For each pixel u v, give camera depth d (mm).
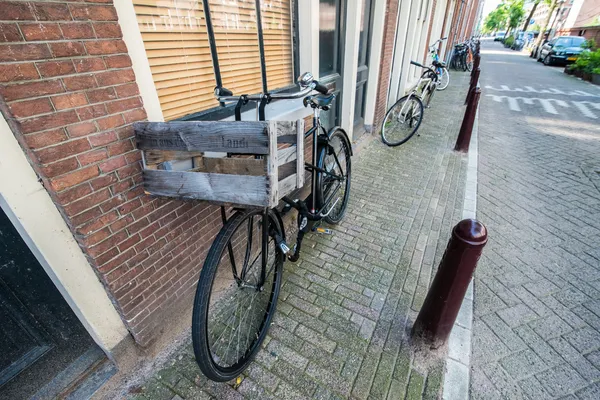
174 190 1309
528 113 7324
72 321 1573
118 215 1361
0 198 1049
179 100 1777
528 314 2029
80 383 1528
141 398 1527
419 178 3848
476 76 6828
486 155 4734
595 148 5012
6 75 926
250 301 1993
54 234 1205
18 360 1428
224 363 1646
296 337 1814
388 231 2809
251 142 1057
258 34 2238
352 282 2225
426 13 7566
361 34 4039
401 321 1922
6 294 1322
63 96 1074
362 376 1604
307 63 2775
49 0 979
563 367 1701
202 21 1778
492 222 3029
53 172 1095
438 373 1628
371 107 5020
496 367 1698
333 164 2699
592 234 2854
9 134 1013
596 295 2180
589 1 25328
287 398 1517
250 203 1171
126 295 1492
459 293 1475
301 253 2510
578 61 12891
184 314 1923
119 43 1206
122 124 1285
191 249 1851
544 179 3957
